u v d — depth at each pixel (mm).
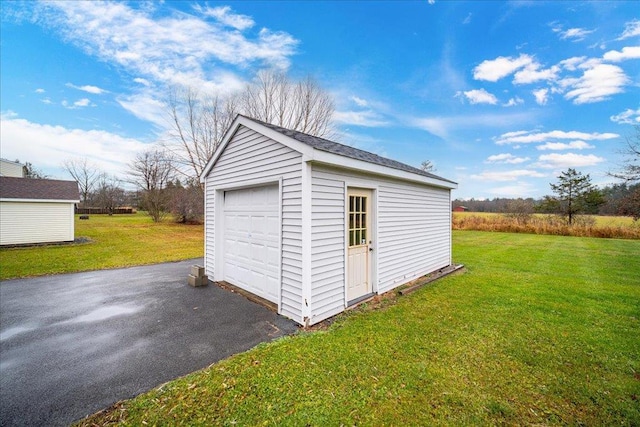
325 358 2902
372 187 4988
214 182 6238
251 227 5266
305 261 3771
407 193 6051
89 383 2545
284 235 4172
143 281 6242
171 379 2609
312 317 3846
